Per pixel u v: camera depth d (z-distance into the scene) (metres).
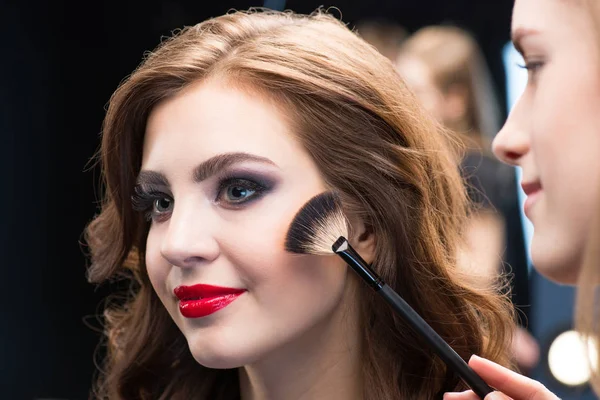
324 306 1.34
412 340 1.43
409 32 3.19
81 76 3.08
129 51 3.11
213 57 1.37
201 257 1.31
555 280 1.05
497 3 3.12
